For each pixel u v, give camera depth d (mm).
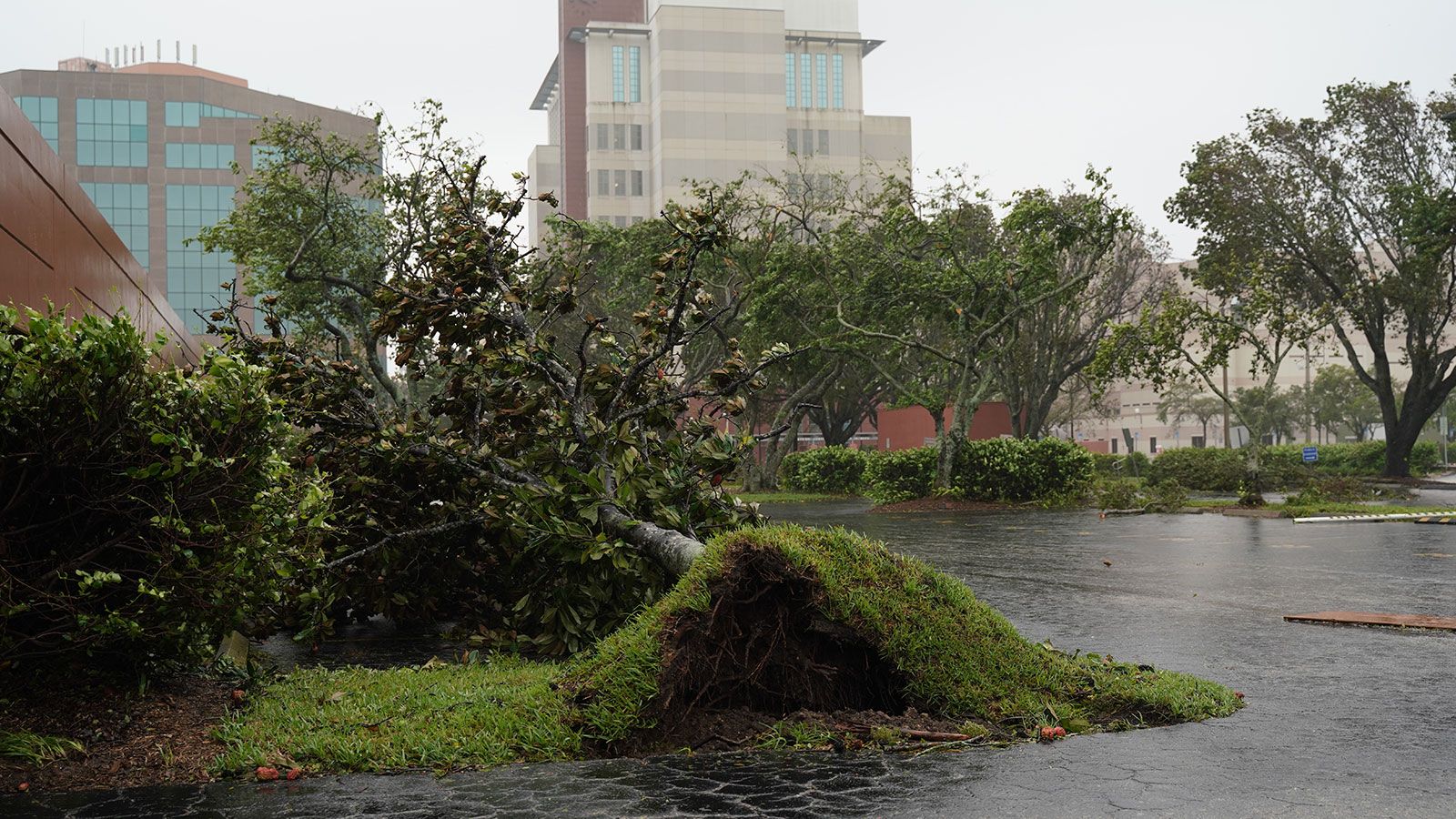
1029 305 31406
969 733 5066
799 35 140750
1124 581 12320
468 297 8367
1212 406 110438
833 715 5324
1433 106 40250
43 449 4992
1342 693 6160
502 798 4188
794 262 35094
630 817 3918
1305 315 43969
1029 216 30562
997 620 5965
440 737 4953
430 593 8930
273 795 4281
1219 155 42781
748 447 8055
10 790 4375
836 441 58938
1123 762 4633
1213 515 25797
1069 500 30594
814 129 131375
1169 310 28234
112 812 4070
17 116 9859
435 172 23797
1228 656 7449
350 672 6887
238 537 5527
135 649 5566
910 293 33125
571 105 147250
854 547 5762
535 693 5391
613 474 7797
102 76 99188
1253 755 4738
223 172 101000
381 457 8461
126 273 15633
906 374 51469
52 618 5305
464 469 8438
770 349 8812
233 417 5426
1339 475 42250
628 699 5000
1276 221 42312
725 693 5328
